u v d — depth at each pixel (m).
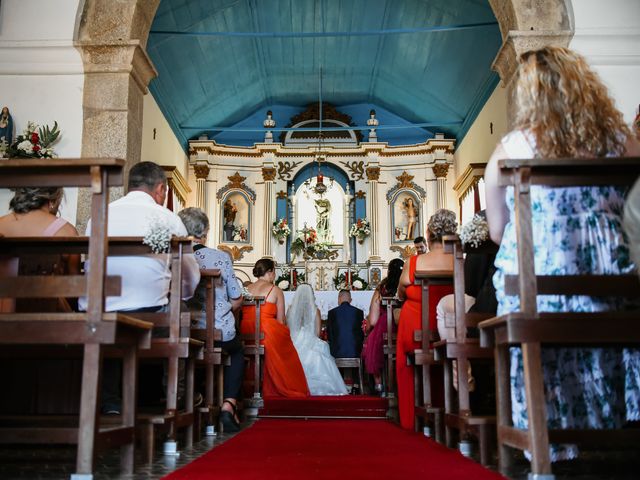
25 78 6.09
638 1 5.93
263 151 15.08
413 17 11.16
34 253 2.78
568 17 5.93
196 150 14.76
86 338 2.19
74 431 2.34
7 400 3.34
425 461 2.70
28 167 2.23
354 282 14.08
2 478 2.32
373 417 5.62
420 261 4.29
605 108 2.38
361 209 15.03
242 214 14.96
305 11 11.49
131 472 2.46
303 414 5.69
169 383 3.15
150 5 6.42
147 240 3.01
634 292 2.15
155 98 11.50
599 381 2.35
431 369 4.32
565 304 2.27
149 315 3.18
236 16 11.09
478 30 10.24
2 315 2.21
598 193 2.34
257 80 13.88
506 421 2.39
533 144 2.37
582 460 2.68
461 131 14.07
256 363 5.90
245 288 6.36
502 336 2.26
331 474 2.32
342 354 7.57
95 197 2.24
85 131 5.98
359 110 15.65
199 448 3.40
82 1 6.17
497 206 2.47
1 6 6.15
